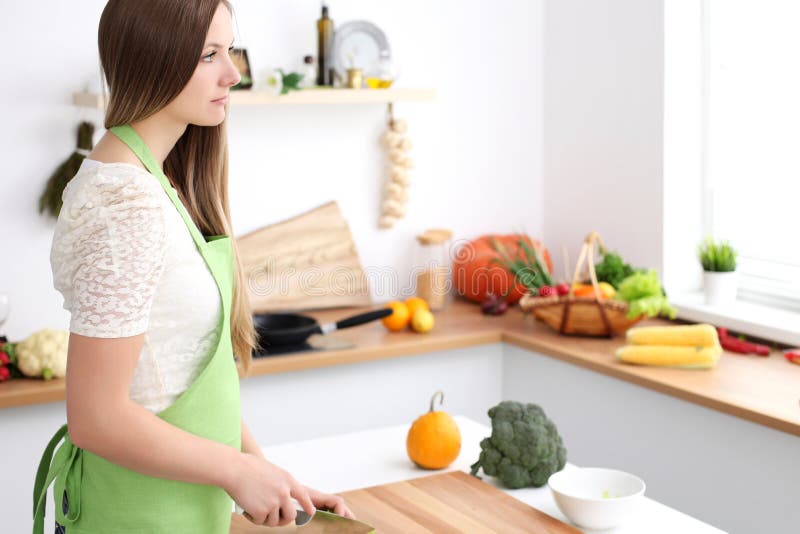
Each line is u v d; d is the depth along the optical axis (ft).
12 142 9.55
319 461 6.42
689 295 10.70
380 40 10.63
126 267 3.89
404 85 11.32
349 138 11.12
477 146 11.84
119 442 3.92
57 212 9.60
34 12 9.52
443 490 5.75
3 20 9.41
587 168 11.53
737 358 9.23
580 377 9.66
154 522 4.33
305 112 10.86
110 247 3.88
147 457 3.98
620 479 5.73
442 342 10.05
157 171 4.22
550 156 12.10
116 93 4.14
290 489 4.25
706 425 8.36
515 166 12.09
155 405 4.28
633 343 9.17
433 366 10.34
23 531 8.68
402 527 5.22
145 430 3.96
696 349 8.82
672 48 10.36
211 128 4.72
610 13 11.00
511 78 11.92
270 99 9.83
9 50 9.46
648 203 10.73
